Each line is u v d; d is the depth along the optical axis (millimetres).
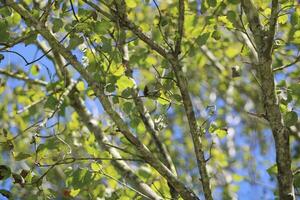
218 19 6184
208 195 5141
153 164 5156
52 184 6320
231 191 9164
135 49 6867
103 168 6109
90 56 5465
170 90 5555
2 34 5352
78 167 5539
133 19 7223
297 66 8922
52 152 6266
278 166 5129
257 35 5230
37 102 7211
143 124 6160
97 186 6152
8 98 8375
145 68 7168
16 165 6117
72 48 5191
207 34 5719
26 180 5488
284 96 5512
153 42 5398
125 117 6066
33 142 5695
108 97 5559
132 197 6043
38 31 5211
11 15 5852
